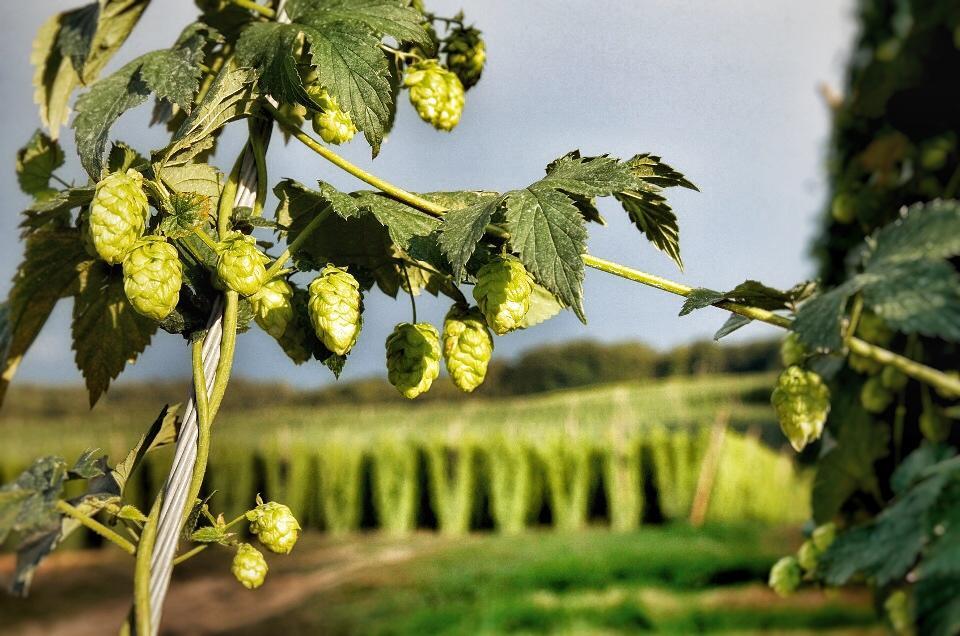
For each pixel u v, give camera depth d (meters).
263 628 7.84
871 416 2.39
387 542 11.15
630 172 1.13
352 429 18.45
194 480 1.06
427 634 7.21
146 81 1.17
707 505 11.47
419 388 1.38
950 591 1.18
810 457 3.59
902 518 1.34
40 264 1.27
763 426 15.84
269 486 11.74
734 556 8.98
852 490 2.44
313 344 1.34
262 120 1.26
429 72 1.52
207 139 1.24
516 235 1.10
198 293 1.18
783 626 6.73
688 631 6.78
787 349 2.12
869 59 2.74
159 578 1.01
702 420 16.69
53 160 1.44
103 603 8.72
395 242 1.27
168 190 1.22
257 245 1.30
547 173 1.25
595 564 8.81
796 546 9.60
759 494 11.45
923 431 2.31
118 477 1.16
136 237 1.07
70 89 1.47
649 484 11.62
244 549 1.20
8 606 8.50
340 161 1.28
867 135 2.77
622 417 17.70
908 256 1.12
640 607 7.32
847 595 7.46
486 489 11.55
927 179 2.63
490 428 15.82
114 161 1.19
